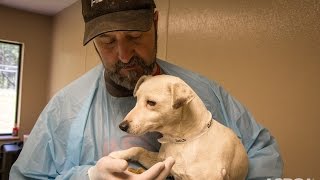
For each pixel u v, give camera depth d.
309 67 1.11
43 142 0.79
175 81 0.57
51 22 3.30
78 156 0.75
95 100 0.82
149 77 0.61
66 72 2.93
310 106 1.12
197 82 0.86
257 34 1.30
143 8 0.68
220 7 1.46
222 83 1.45
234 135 0.63
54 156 0.77
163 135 0.62
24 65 3.15
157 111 0.55
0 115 3.09
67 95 0.84
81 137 0.76
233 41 1.40
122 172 0.53
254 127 0.85
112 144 0.74
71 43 2.83
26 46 3.15
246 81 1.35
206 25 1.53
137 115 0.55
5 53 3.09
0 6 2.97
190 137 0.57
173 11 1.73
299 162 1.16
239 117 0.84
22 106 3.15
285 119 1.20
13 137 3.00
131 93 0.80
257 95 1.30
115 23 0.64
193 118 0.58
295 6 1.16
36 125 0.82
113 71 0.73
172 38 1.74
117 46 0.69
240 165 0.61
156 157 0.64
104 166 0.54
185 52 1.65
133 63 0.71
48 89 3.32
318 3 1.08
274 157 0.79
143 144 0.72
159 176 0.52
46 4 2.89
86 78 0.87
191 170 0.55
